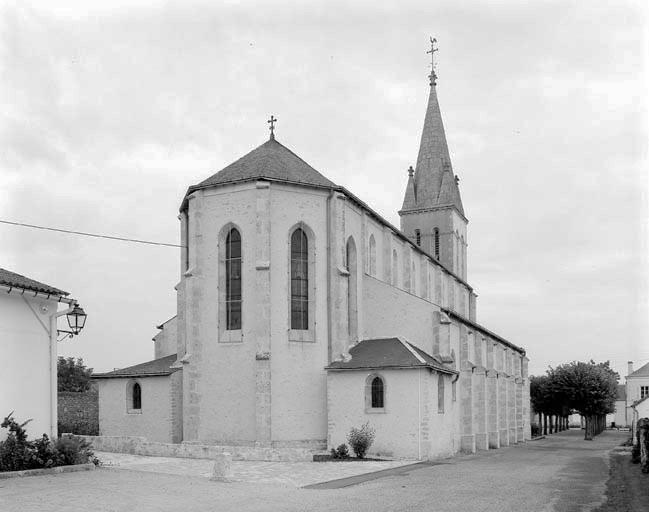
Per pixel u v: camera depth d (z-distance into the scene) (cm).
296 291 4003
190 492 2125
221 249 4028
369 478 2622
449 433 4225
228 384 3881
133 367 4447
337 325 3994
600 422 10844
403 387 3641
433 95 8300
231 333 3931
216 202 4069
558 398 8244
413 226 7938
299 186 4047
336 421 3762
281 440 3791
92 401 5212
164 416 4103
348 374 3772
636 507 1792
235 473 2778
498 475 2794
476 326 5244
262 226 3891
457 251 7975
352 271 4434
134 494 2042
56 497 1947
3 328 2538
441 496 2084
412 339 4419
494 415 5594
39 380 2669
